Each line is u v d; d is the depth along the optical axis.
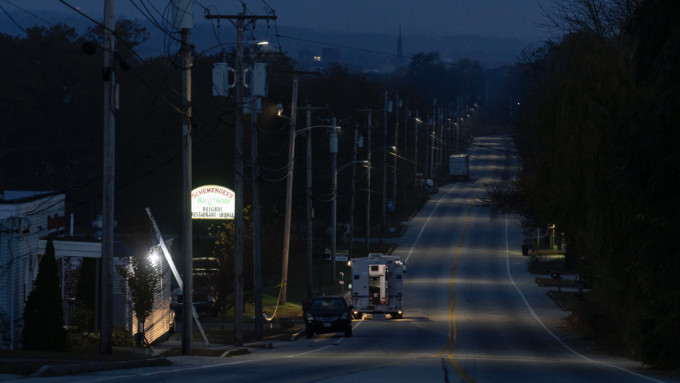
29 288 36.53
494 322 58.59
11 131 114.75
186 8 33.56
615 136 26.00
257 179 49.34
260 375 21.70
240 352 35.75
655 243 26.28
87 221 111.38
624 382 21.16
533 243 114.62
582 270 42.06
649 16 25.25
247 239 59.06
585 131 32.38
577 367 27.09
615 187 29.86
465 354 35.66
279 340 46.91
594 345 43.06
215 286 54.66
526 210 62.62
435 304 71.44
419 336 48.06
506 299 74.56
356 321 60.53
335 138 86.38
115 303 41.00
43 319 32.50
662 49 24.08
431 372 23.28
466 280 88.00
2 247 34.06
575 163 33.81
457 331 51.72
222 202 55.00
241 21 42.78
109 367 22.80
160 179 111.44
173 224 109.50
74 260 42.75
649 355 27.02
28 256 36.00
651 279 26.62
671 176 24.19
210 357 31.94
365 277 61.81
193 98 111.12
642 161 24.67
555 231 42.56
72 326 38.78
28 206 36.03
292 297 76.44
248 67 43.91
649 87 29.75
